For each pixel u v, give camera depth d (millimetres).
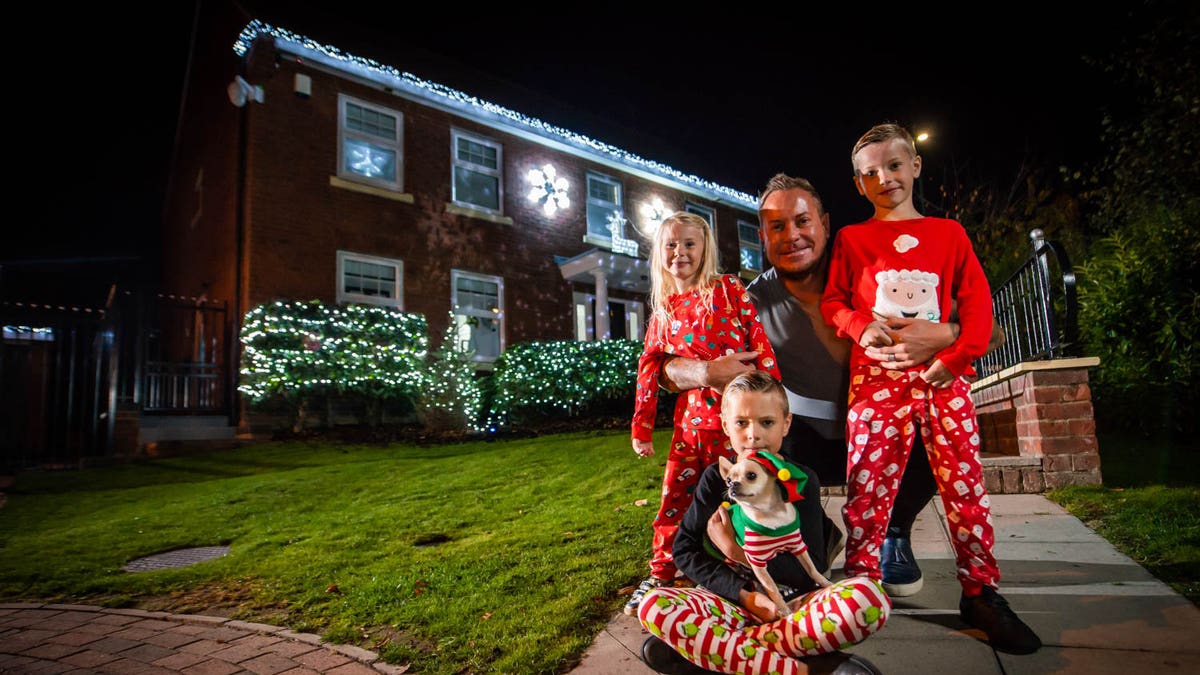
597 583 3062
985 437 5820
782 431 2098
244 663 2648
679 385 2656
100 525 5379
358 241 11422
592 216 15227
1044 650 1995
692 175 17219
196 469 7941
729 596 1947
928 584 2668
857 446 2314
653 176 16375
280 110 10898
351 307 10500
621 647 2342
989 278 8492
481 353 12789
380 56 12406
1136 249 6324
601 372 11250
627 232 15719
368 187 11641
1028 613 2283
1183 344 5949
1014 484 4207
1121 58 8109
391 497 5875
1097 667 1860
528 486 5926
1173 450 5578
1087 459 4168
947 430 2244
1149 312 6012
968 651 2033
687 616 1836
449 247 12586
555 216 14383
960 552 2227
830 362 2623
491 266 13125
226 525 5242
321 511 5543
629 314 15992
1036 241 4750
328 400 10305
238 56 11383
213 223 12391
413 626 2869
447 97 12930
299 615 3209
